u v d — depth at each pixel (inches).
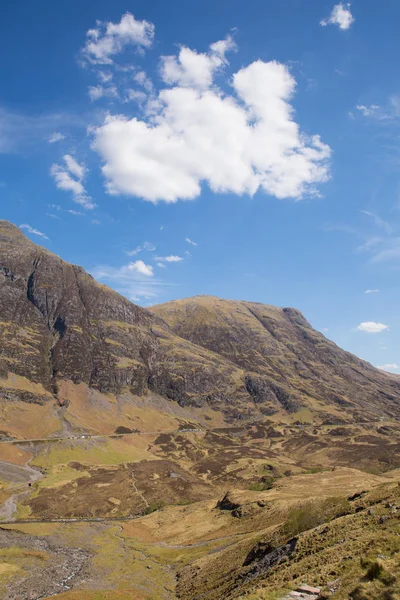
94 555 4224.9
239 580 2416.3
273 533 2819.9
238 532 4067.4
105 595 2965.1
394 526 1710.1
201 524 4940.9
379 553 1387.8
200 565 3366.1
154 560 4010.8
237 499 5324.8
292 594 1290.6
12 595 3142.2
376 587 1089.4
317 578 1402.6
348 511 2519.7
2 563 3860.7
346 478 5866.1
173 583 3265.3
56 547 4532.5
